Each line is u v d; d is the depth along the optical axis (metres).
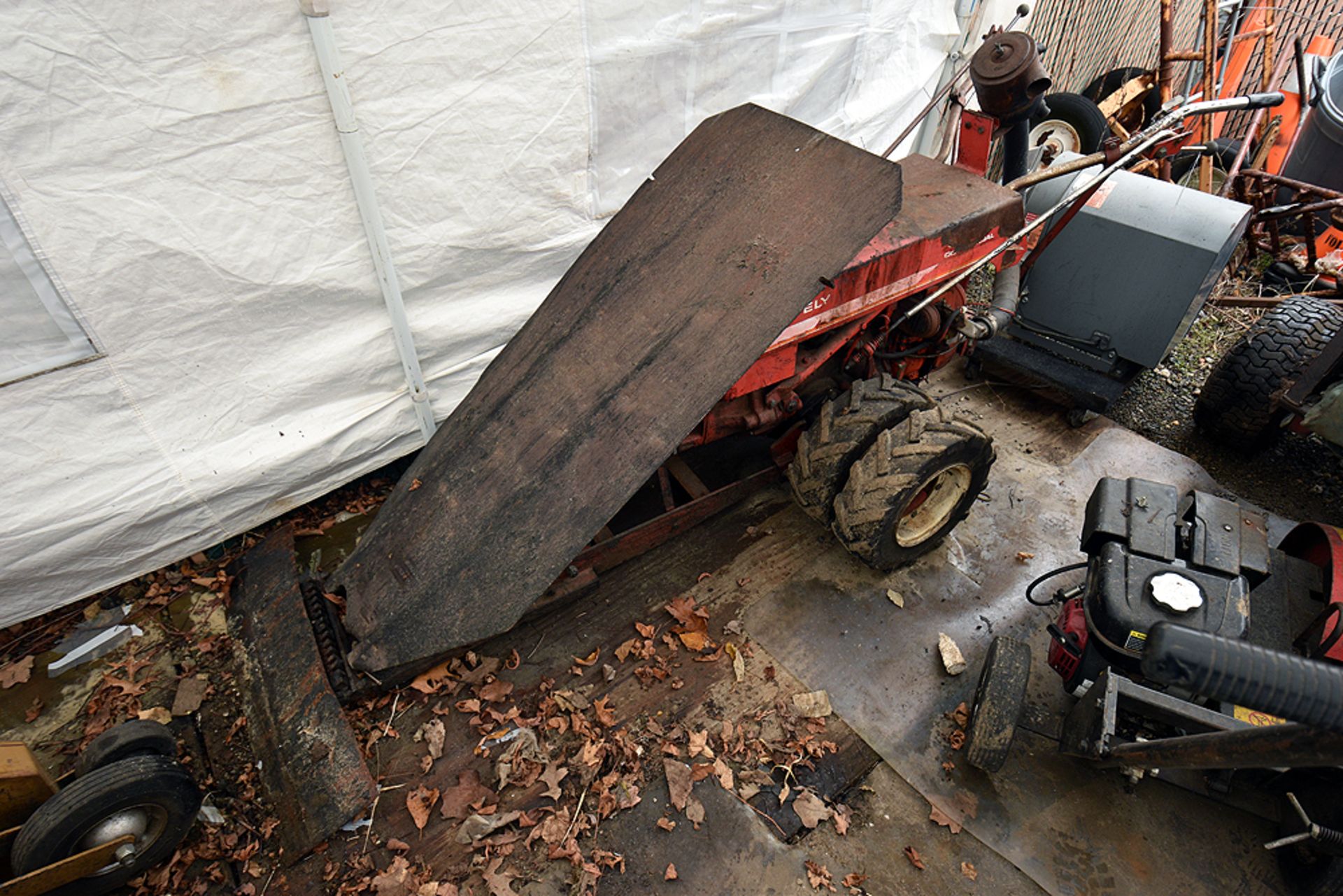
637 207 3.15
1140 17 8.08
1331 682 1.23
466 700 3.13
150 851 2.48
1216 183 6.92
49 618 3.44
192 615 3.45
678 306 2.83
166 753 2.69
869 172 2.63
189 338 3.19
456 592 2.81
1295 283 5.93
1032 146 6.96
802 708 3.18
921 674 3.35
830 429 3.31
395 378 3.93
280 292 3.31
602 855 2.67
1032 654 3.44
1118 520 2.90
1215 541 2.80
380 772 2.90
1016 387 5.11
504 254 3.97
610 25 3.76
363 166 3.18
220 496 3.55
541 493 2.80
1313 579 2.94
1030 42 3.29
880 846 2.77
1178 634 1.32
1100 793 2.96
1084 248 4.42
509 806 2.82
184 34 2.64
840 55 5.26
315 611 3.16
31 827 2.22
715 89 4.55
